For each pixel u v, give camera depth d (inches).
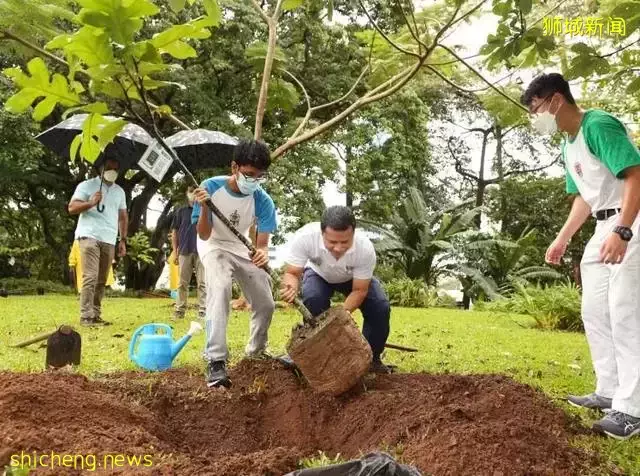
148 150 166.7
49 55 201.9
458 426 139.3
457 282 863.1
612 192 165.3
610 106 349.7
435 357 263.4
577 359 280.8
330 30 621.3
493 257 788.6
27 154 637.3
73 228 796.0
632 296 156.3
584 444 149.6
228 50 642.2
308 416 171.9
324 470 110.6
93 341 276.4
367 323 203.5
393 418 157.3
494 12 180.1
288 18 618.8
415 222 776.9
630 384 155.5
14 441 125.0
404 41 258.8
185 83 632.4
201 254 196.7
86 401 147.7
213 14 141.4
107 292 727.7
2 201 780.0
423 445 135.3
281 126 692.7
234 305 255.3
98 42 136.5
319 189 722.2
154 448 135.1
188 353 256.1
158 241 790.5
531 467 127.0
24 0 183.3
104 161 313.9
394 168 797.9
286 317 387.9
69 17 190.4
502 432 135.6
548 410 162.7
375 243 755.4
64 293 718.5
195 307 461.4
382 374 197.6
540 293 496.4
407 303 653.3
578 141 167.0
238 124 659.4
